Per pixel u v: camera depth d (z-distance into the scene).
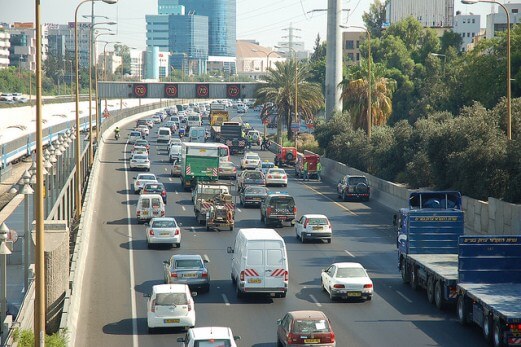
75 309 62.28
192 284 69.50
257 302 67.19
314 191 148.88
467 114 116.88
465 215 104.31
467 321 59.41
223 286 73.38
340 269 68.25
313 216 96.81
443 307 64.62
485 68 153.38
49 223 59.41
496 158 101.31
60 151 101.50
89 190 121.50
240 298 68.56
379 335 57.00
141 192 128.88
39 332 42.25
